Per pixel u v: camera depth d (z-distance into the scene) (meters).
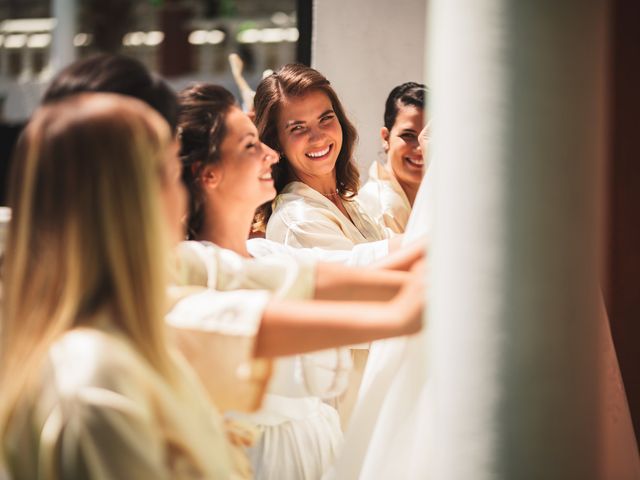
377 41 3.27
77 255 1.04
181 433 1.07
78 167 1.04
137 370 1.03
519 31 0.88
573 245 0.90
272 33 14.21
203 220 1.80
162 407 1.05
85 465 0.96
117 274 1.05
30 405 1.01
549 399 0.92
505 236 0.90
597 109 0.90
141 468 0.98
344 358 1.74
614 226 1.57
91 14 14.77
